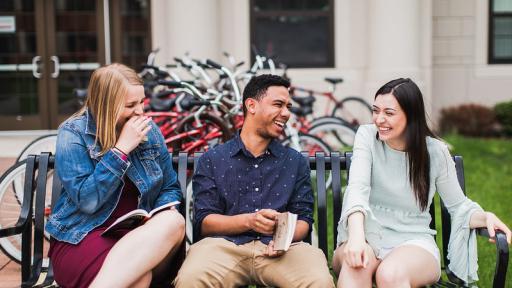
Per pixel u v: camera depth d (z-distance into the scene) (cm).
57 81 945
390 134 288
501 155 822
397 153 297
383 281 268
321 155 331
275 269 284
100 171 269
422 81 920
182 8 884
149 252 262
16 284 372
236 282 289
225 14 944
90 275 269
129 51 949
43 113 944
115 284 257
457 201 299
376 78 917
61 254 278
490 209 558
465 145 884
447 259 315
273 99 297
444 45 1012
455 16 1009
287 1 964
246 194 301
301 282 278
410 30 908
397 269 269
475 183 662
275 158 304
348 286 271
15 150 844
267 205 300
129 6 943
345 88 950
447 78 1018
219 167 302
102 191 269
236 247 288
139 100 283
